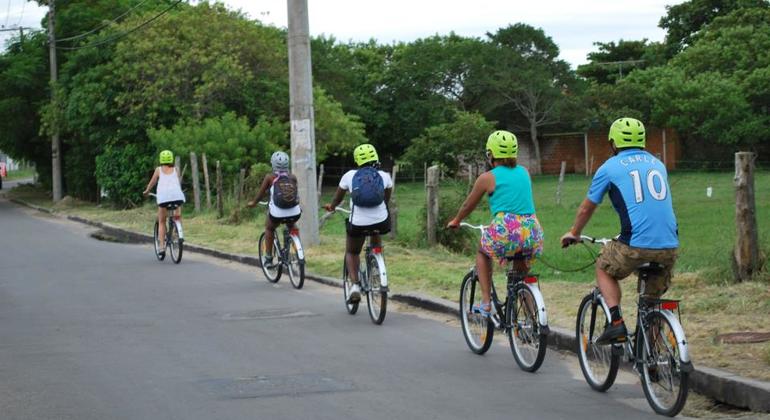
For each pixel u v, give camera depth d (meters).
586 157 53.75
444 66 54.00
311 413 6.80
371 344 9.49
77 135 40.44
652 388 6.81
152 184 17.84
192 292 13.53
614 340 6.93
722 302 9.73
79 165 41.19
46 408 7.06
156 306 12.26
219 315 11.45
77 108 36.16
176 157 30.12
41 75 43.78
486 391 7.48
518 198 8.25
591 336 7.51
